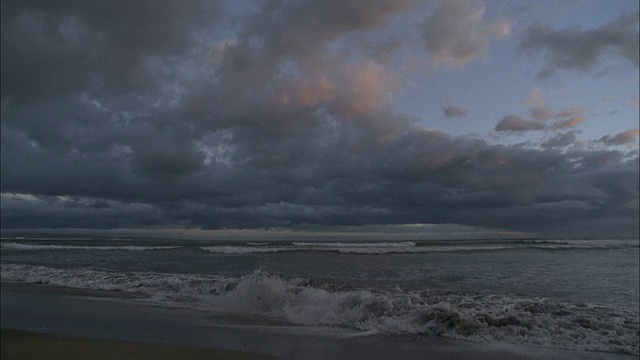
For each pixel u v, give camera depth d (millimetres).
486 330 7133
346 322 7988
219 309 9344
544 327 7250
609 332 7016
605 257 24984
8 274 15086
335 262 20188
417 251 30641
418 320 7648
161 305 9805
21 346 5816
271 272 15094
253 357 5508
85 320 8008
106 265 18516
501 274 15539
